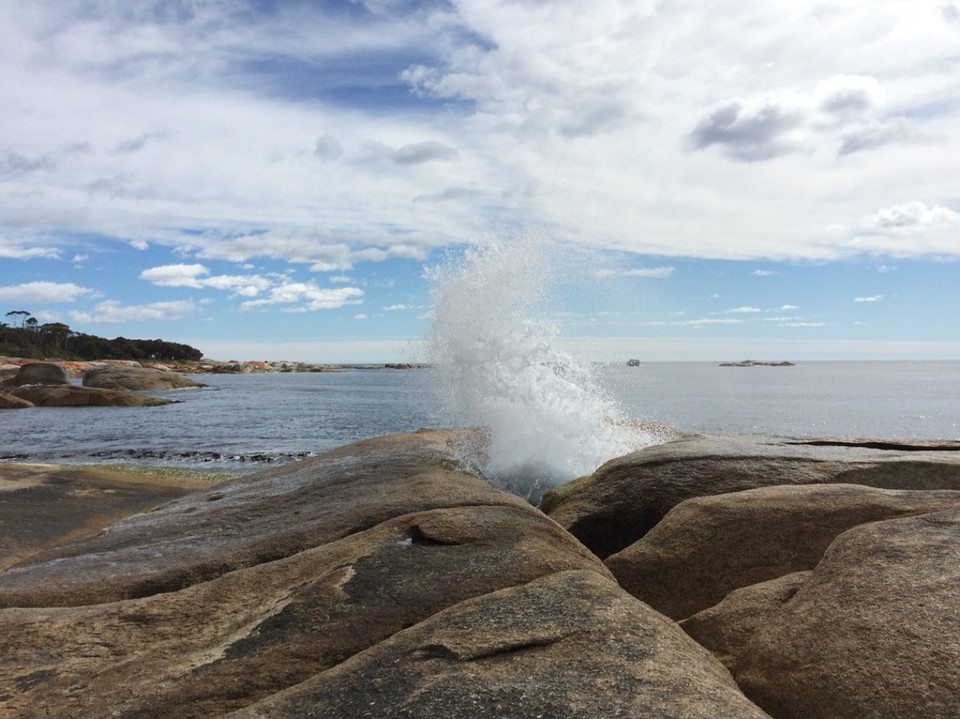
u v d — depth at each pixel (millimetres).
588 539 5973
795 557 4367
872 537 3582
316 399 47438
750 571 4387
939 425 28453
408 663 2680
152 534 5883
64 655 3301
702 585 4441
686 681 2467
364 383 82625
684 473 6105
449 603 3430
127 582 4480
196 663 3105
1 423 29047
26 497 9484
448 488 5605
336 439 22984
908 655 2697
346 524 4996
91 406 39688
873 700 2602
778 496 4793
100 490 10367
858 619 3004
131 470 15422
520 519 4582
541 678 2490
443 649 2752
